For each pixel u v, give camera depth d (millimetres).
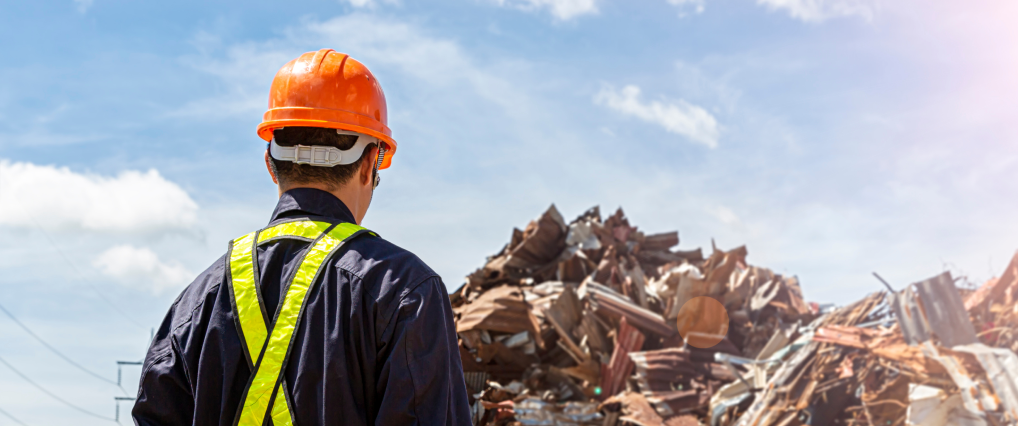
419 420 1322
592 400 8859
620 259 12453
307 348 1384
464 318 9164
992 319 8539
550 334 9727
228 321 1452
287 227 1537
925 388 7848
